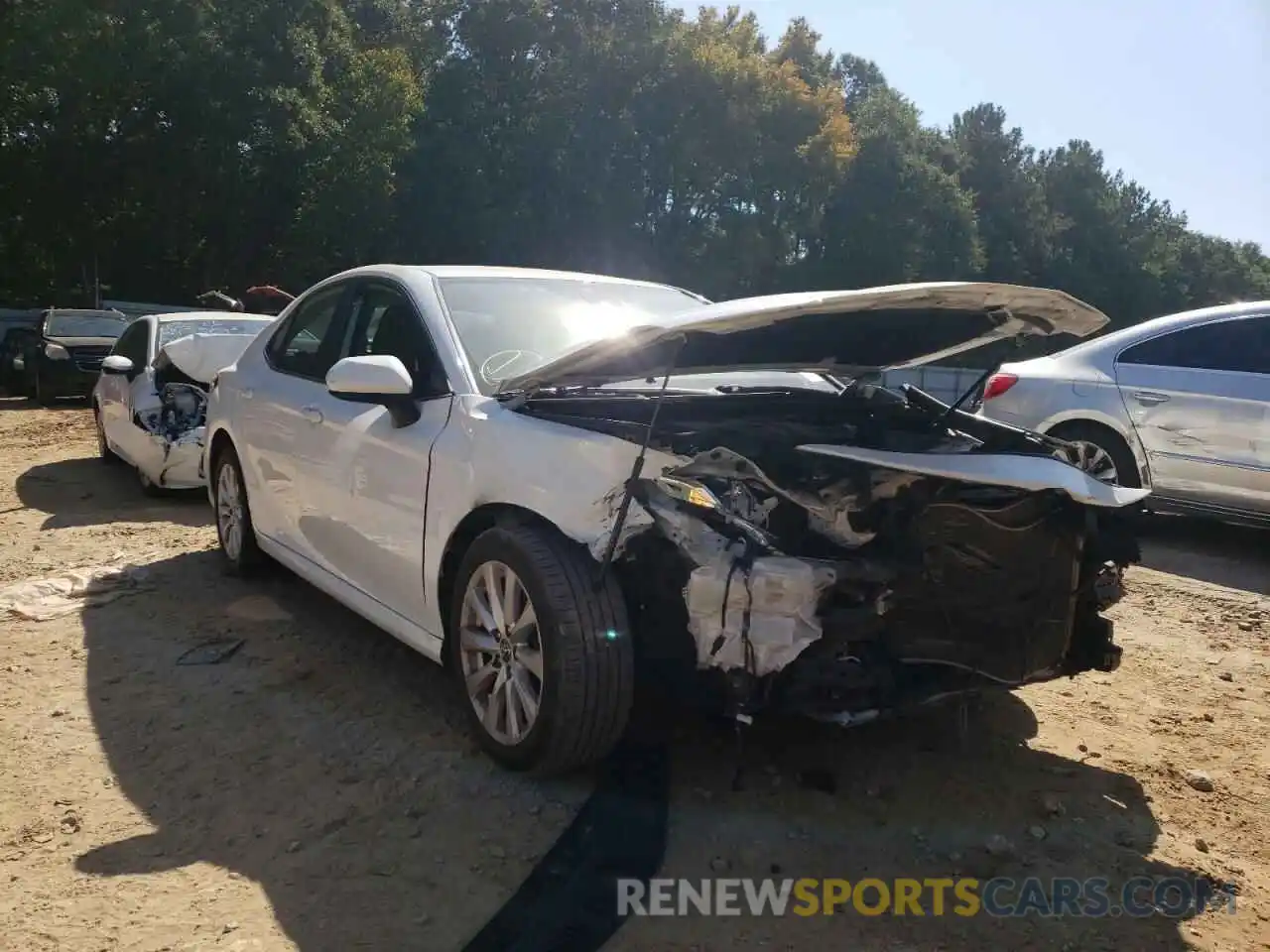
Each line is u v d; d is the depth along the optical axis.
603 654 2.98
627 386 3.84
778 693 2.85
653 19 34.88
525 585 3.07
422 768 3.34
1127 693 4.21
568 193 34.06
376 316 4.29
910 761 3.48
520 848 2.89
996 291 3.02
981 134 59.78
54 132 26.75
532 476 3.15
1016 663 3.16
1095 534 3.29
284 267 30.08
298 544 4.60
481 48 34.22
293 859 2.85
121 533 6.46
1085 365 6.95
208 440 5.52
